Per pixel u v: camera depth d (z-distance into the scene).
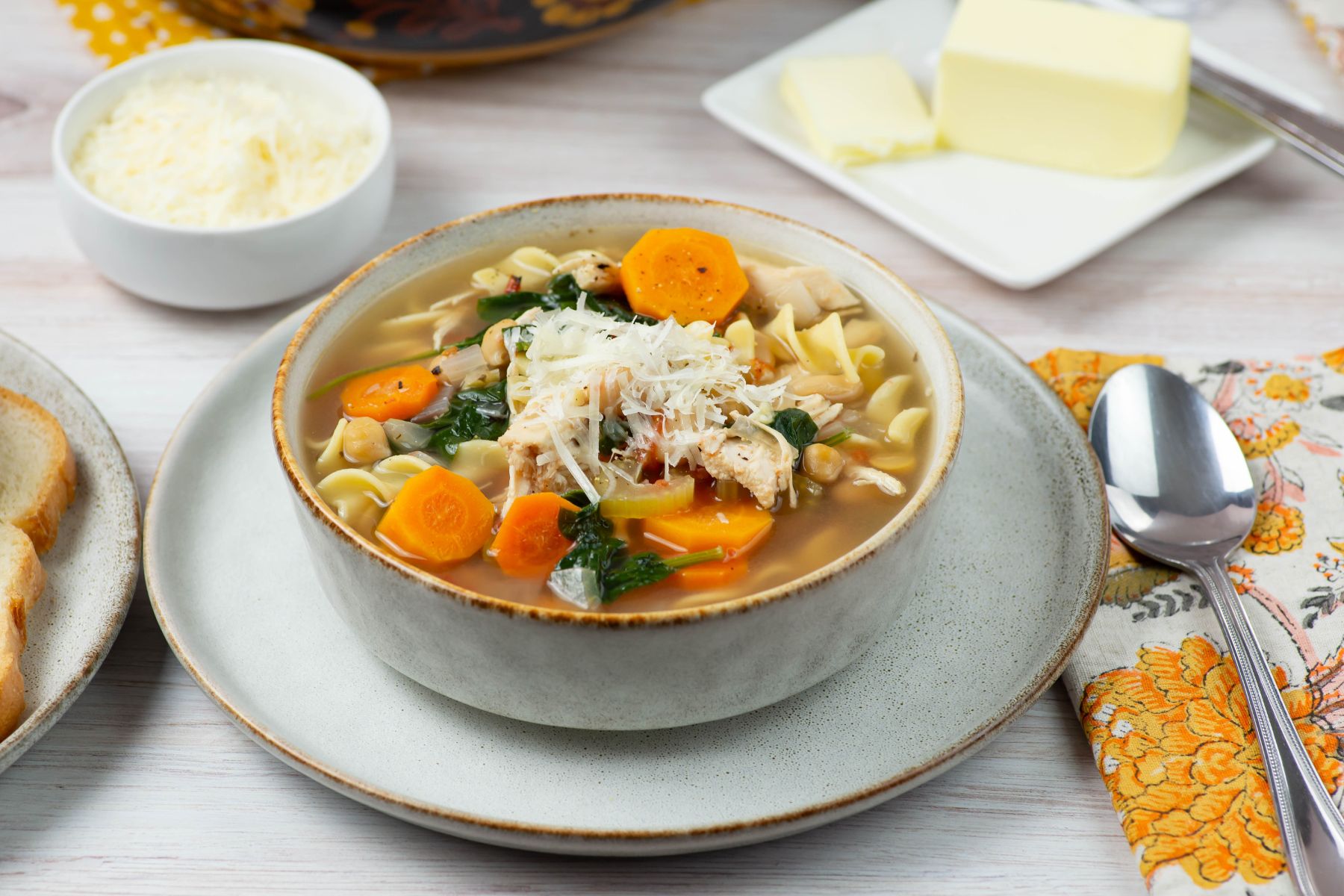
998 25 0.72
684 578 0.55
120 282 0.68
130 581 0.58
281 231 0.66
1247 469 0.62
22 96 0.76
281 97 0.70
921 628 0.58
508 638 0.53
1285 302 0.70
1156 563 0.61
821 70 0.75
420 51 0.75
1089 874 0.56
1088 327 0.69
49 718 0.56
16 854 0.55
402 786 0.55
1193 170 0.72
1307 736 0.57
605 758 0.56
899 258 0.71
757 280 0.60
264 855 0.56
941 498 0.56
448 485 0.55
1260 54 0.79
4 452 0.60
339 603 0.56
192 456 0.61
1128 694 0.57
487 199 0.73
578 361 0.57
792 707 0.57
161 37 0.78
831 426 0.58
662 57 0.80
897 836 0.56
